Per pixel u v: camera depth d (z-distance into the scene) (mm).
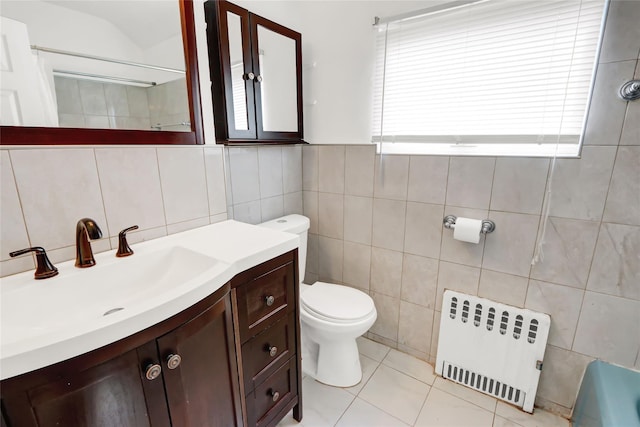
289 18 1762
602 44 1070
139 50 1109
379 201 1710
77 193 952
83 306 884
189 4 1196
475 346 1497
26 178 851
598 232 1184
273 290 1115
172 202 1206
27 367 545
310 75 1871
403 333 1796
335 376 1566
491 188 1367
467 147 1489
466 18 1353
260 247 1065
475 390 1535
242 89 1408
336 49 1746
